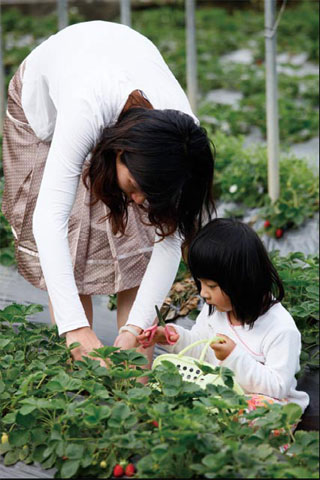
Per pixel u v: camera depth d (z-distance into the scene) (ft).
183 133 9.15
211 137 24.27
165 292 11.09
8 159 12.51
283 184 20.45
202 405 8.91
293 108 28.14
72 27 11.18
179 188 9.20
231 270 10.64
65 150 9.86
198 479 8.72
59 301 10.28
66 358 11.32
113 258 11.96
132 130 9.14
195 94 23.47
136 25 44.80
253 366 10.71
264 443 9.00
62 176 9.94
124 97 9.88
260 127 27.25
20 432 9.61
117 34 10.89
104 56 10.44
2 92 24.50
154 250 11.12
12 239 17.74
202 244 10.73
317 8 45.70
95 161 9.59
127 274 12.07
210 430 8.77
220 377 10.32
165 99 10.40
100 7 45.37
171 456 8.67
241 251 10.64
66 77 10.38
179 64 35.40
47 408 9.89
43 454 9.27
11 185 12.44
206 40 41.91
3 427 10.22
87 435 9.51
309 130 26.48
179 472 8.61
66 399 9.78
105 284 12.07
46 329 12.24
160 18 46.24
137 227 12.01
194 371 10.52
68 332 10.41
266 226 19.08
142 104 9.98
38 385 10.57
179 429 8.64
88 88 9.89
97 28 10.94
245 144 26.07
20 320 12.06
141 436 8.76
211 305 11.68
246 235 10.75
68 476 8.76
